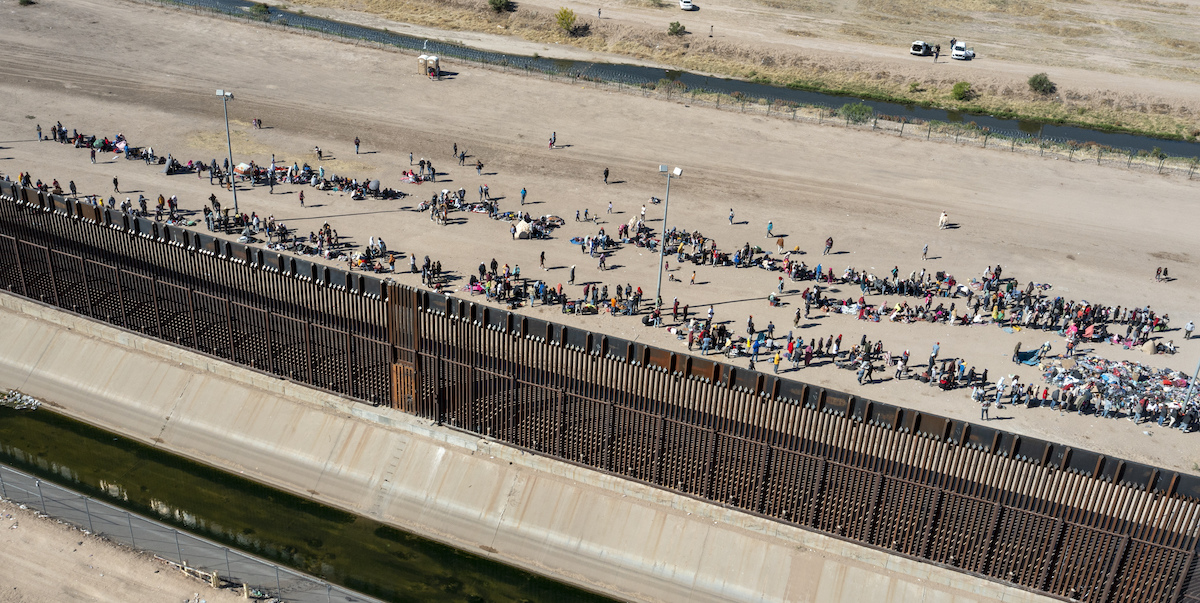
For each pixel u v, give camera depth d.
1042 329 70.62
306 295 56.28
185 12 139.38
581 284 73.94
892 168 100.06
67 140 93.62
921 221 87.94
